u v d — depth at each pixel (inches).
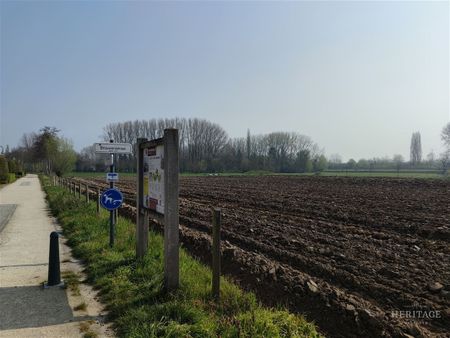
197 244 372.8
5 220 595.5
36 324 201.0
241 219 534.3
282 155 3895.2
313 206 672.4
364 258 318.0
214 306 208.2
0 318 209.0
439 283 252.4
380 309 216.5
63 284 263.1
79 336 186.7
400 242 380.2
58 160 2272.4
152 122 4060.0
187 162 3878.0
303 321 189.6
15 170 2748.5
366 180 1476.4
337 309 210.1
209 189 1198.9
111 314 211.6
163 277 240.4
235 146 4121.6
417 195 856.3
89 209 604.4
